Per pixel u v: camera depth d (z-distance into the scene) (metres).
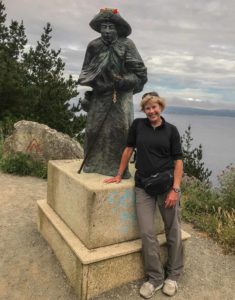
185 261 3.30
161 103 2.67
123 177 3.02
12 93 11.41
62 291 2.77
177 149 2.73
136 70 3.04
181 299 2.75
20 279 2.89
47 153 6.65
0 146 7.71
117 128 3.07
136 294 2.76
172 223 2.76
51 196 3.50
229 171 5.27
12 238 3.59
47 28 14.40
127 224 2.86
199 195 5.30
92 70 3.08
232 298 2.83
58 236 3.12
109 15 2.97
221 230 3.98
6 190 5.34
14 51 13.60
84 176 3.02
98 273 2.68
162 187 2.64
